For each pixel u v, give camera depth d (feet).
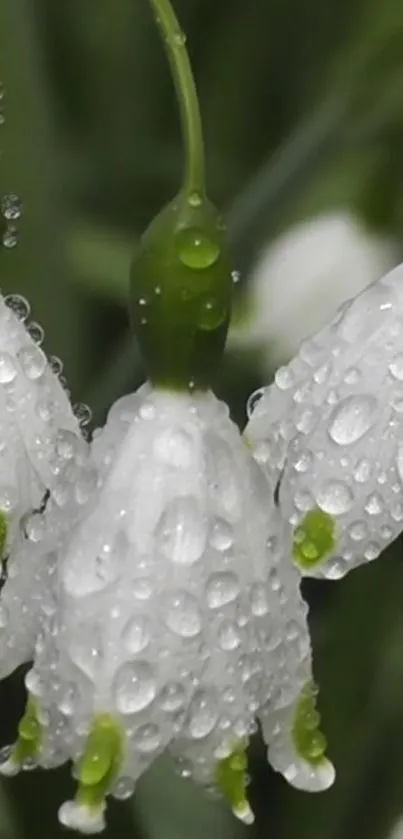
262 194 0.71
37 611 0.62
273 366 0.74
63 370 0.74
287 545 0.63
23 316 0.65
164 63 0.78
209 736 0.62
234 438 0.63
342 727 0.75
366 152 0.75
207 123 0.78
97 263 0.74
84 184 0.77
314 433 0.64
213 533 0.62
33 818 0.73
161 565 0.62
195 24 0.78
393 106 0.72
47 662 0.62
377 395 0.64
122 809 0.73
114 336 0.74
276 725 0.63
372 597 0.75
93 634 0.62
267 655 0.62
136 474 0.63
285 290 0.74
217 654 0.62
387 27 0.73
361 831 0.74
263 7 0.78
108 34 0.78
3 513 0.63
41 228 0.73
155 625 0.62
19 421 0.63
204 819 0.71
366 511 0.63
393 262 0.75
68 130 0.77
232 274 0.63
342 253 0.75
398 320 0.64
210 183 0.77
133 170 0.77
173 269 0.63
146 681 0.61
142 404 0.63
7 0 0.72
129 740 0.61
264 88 0.78
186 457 0.63
